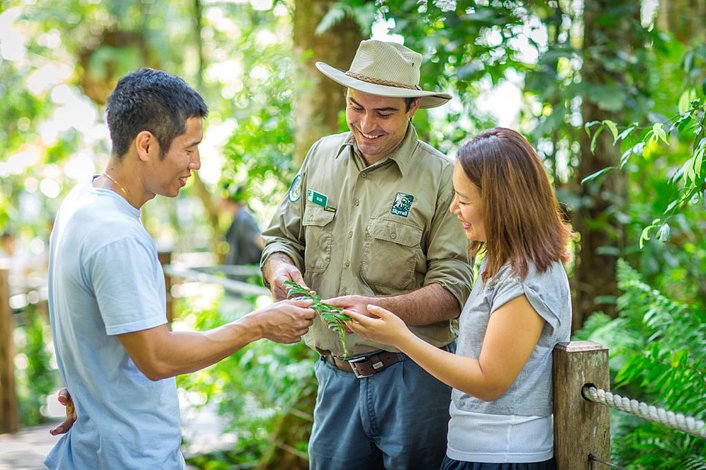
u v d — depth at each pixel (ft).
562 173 12.54
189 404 13.76
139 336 5.55
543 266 5.79
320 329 7.68
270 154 13.33
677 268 13.47
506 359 5.73
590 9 11.87
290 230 8.14
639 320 10.53
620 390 10.53
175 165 5.91
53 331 6.20
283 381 12.45
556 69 11.39
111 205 5.77
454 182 6.16
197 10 23.88
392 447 7.57
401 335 6.02
